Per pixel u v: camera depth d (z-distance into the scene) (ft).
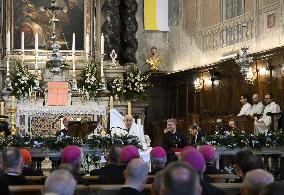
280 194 13.99
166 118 87.15
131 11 85.81
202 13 83.15
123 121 53.78
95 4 83.76
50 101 64.85
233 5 76.33
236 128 57.26
